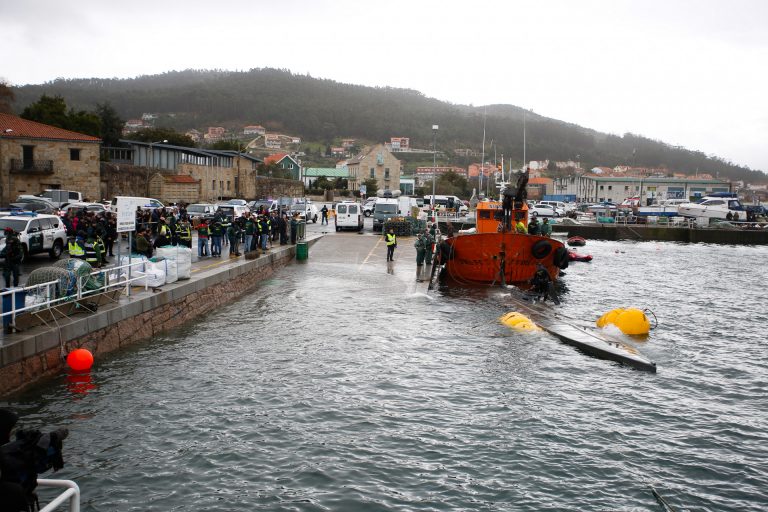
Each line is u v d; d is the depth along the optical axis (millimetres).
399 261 35562
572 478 11000
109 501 9883
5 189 53594
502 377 16266
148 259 21297
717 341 21078
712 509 10141
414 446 12055
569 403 14562
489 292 28953
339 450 11797
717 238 64000
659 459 11836
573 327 21531
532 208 73062
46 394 14008
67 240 27594
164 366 16391
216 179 82312
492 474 11062
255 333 20219
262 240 33344
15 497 5828
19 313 14805
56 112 72250
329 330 20797
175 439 12062
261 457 11461
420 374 16328
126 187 63156
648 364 17250
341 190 110250
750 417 14055
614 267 42156
